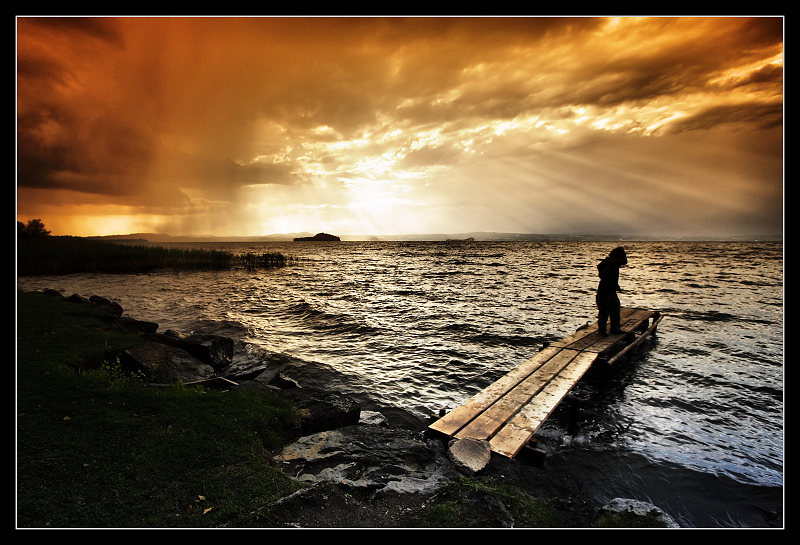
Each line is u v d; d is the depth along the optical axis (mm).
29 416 4977
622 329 11469
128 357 7684
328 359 11719
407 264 61844
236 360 10359
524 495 4387
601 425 7156
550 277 37312
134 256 47281
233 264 55875
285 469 4574
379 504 3877
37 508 3291
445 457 5137
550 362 8711
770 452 6098
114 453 4293
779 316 17797
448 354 12125
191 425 5109
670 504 4746
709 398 8484
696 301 21984
